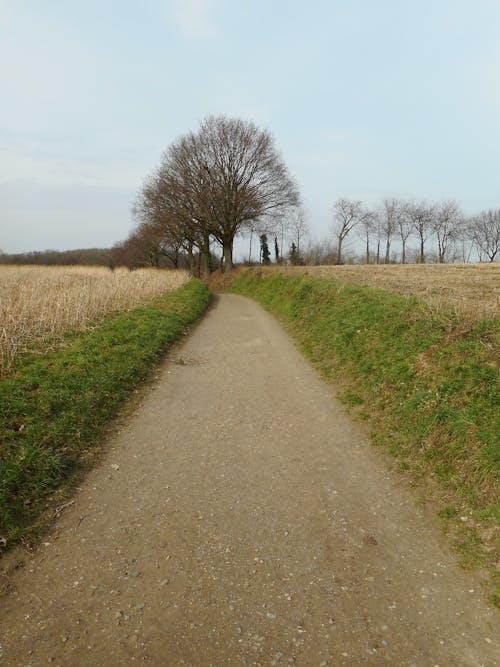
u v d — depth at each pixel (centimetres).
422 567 333
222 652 261
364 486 446
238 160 3731
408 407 549
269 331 1341
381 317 847
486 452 411
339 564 337
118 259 7588
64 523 386
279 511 405
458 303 739
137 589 311
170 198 3766
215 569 331
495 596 302
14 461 426
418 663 256
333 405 673
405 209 6600
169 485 450
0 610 291
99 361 746
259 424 606
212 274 4394
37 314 1011
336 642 269
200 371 873
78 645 265
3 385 572
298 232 5994
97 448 521
